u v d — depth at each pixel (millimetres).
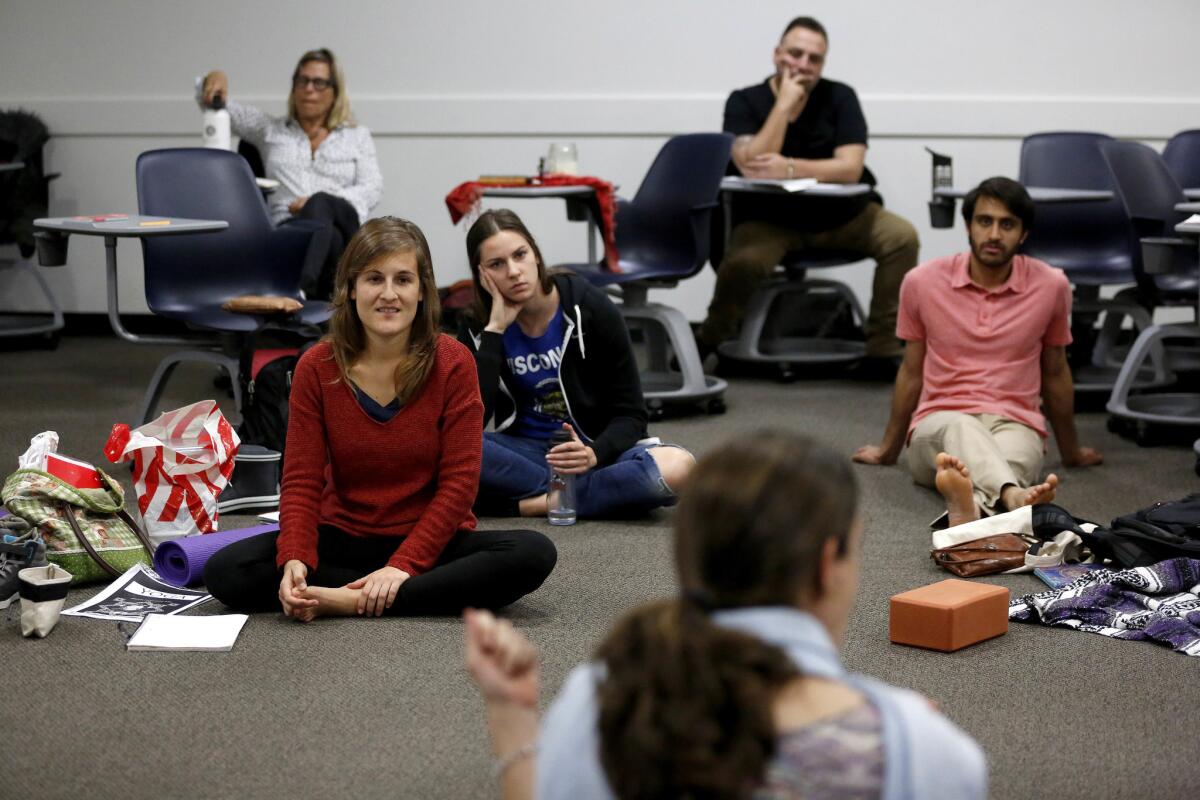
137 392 5258
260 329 3955
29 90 6812
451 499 2676
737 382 5609
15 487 2914
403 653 2482
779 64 5609
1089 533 2996
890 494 3742
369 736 2129
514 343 3506
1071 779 1992
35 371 5727
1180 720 2209
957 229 6387
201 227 4117
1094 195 4734
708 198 4914
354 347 2654
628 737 930
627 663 965
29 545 2801
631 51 6465
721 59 6418
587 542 3293
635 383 3559
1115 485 3832
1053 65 6238
